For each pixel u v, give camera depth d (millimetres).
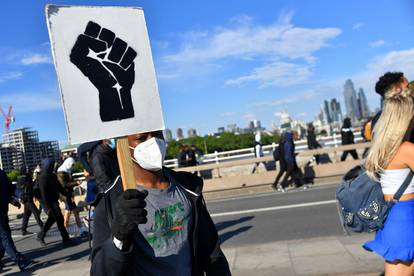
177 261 2133
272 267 5977
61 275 6840
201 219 2342
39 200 9555
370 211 3410
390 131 3346
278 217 9602
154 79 2098
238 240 8008
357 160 14523
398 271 3297
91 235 2199
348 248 6406
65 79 1905
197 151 18391
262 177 14828
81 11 1967
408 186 3307
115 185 2055
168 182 2285
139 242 2086
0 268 7902
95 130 1940
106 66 1997
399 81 4102
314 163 17109
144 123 2047
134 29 2084
